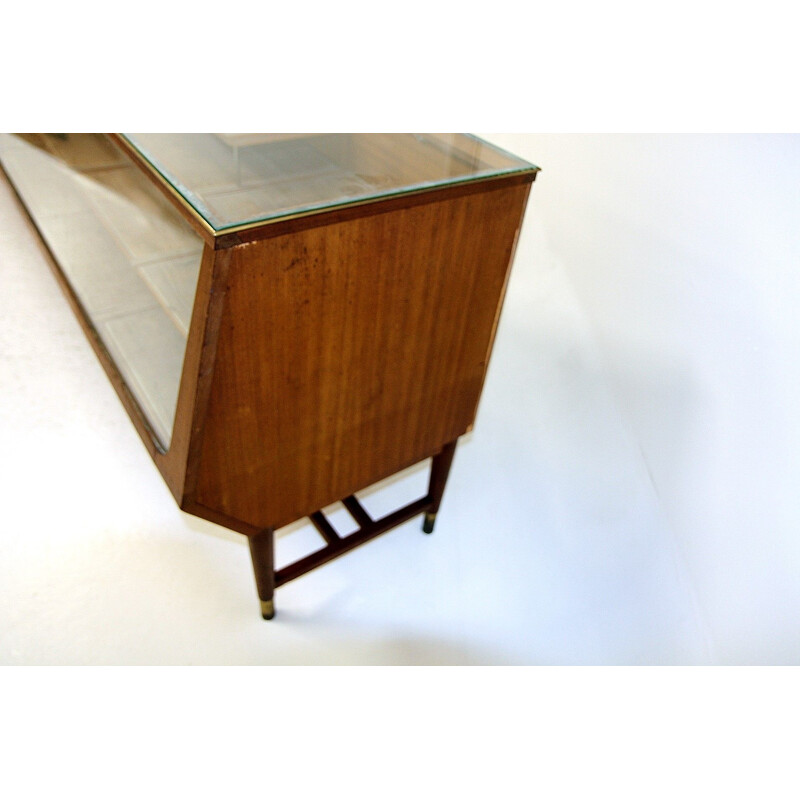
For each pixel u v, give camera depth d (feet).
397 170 3.20
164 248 4.25
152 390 4.03
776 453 4.22
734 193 4.42
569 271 6.16
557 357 6.52
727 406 4.68
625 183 5.30
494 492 5.89
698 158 4.65
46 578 4.83
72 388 6.22
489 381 6.74
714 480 4.83
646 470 5.65
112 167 5.24
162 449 3.56
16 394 6.08
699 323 4.90
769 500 4.29
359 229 2.80
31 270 7.18
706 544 4.91
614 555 5.38
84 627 4.57
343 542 4.71
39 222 5.74
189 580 4.95
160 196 4.50
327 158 3.33
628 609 5.04
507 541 5.52
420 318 3.46
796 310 4.00
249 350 2.82
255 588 4.99
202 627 4.68
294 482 3.71
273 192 2.81
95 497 5.40
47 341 6.57
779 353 4.17
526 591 5.16
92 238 5.44
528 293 6.61
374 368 3.48
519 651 4.75
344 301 3.01
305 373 3.16
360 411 3.65
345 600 4.99
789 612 4.13
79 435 5.85
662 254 5.15
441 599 5.07
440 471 4.90
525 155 6.08
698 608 4.90
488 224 3.35
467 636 4.83
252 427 3.18
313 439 3.55
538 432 6.28
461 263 3.39
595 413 6.11
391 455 4.17
